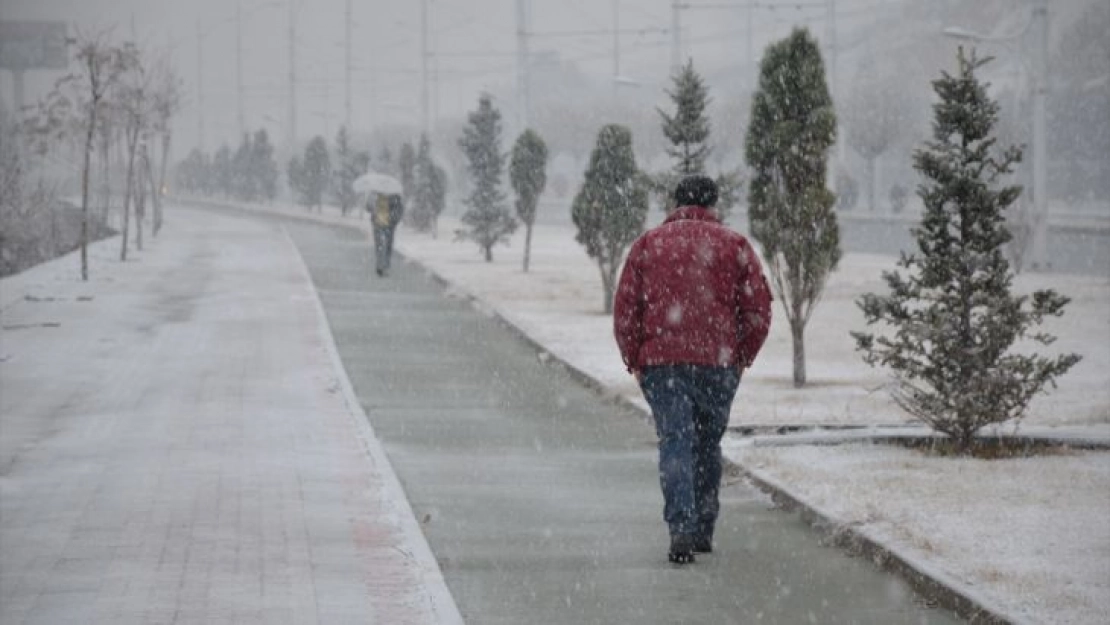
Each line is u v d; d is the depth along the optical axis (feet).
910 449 84.99
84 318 161.79
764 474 75.97
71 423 94.68
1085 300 177.99
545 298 191.62
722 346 60.08
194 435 89.97
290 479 76.33
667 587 56.13
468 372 123.85
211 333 147.84
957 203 86.43
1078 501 68.64
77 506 69.46
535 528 66.69
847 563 60.03
